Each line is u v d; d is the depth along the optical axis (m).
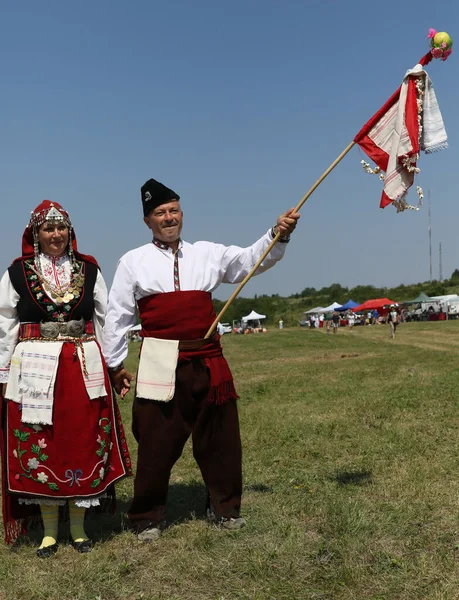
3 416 3.95
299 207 4.02
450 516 3.96
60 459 3.79
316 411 8.46
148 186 4.07
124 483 5.42
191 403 3.96
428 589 3.06
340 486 4.78
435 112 4.06
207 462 4.04
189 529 4.02
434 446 5.86
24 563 3.66
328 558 3.46
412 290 101.44
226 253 4.18
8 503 3.93
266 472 5.39
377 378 12.27
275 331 56.97
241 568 3.39
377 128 4.15
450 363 14.95
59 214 3.93
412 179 4.05
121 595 3.20
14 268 3.90
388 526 3.82
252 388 11.85
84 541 3.83
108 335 4.02
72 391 3.82
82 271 4.02
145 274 3.98
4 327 3.89
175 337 3.94
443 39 3.93
